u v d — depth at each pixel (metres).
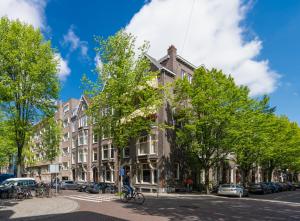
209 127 28.66
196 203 19.09
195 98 28.44
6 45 23.20
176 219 12.20
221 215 13.66
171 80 34.38
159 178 31.48
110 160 40.06
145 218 12.37
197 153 30.34
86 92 26.30
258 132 30.67
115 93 25.38
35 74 23.95
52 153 39.56
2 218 12.59
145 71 27.38
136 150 35.19
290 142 40.78
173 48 35.62
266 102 33.91
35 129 27.44
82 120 50.00
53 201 20.22
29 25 24.98
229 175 44.22
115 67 25.52
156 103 26.38
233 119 27.33
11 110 24.23
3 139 29.28
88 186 32.69
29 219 12.30
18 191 23.19
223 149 29.88
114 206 16.92
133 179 35.00
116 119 26.12
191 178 35.62
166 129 32.59
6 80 22.86
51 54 25.50
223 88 28.94
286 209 16.86
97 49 26.36
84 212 14.31
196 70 29.89
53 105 26.20
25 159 38.25
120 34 26.11
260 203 20.50
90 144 46.56
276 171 64.56
